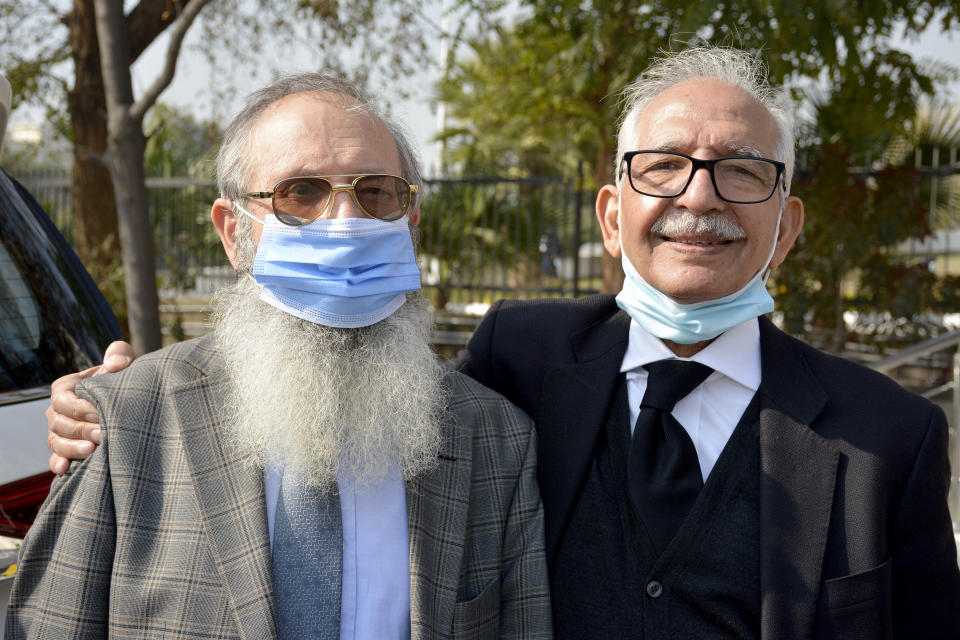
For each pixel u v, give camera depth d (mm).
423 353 1594
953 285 7934
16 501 1649
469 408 1643
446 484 1557
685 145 1607
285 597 1415
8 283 2059
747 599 1562
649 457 1646
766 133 1651
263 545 1405
